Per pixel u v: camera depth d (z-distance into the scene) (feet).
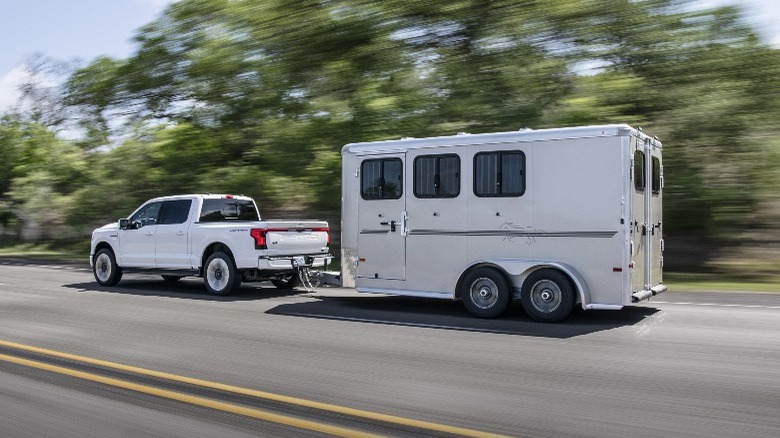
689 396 21.13
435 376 23.82
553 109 66.18
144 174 93.86
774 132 63.36
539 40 68.13
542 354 27.27
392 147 39.42
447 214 37.68
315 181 73.26
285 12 81.05
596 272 33.94
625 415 19.30
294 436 17.71
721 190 62.13
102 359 26.63
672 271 58.29
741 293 44.57
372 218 40.14
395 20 73.87
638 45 66.49
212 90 88.89
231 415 19.47
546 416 19.26
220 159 88.79
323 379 23.47
